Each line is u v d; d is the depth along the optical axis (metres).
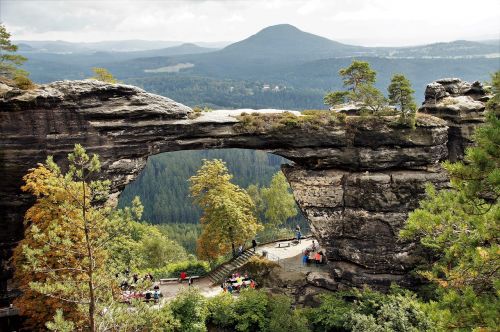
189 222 169.62
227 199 52.53
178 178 187.25
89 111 39.31
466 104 43.97
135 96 40.75
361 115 42.75
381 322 33.34
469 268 17.47
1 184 38.00
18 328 35.62
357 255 41.78
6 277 37.81
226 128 42.12
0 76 41.62
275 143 42.59
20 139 38.19
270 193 75.19
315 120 42.44
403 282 40.75
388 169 42.06
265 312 37.03
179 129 41.50
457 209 17.84
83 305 21.67
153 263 73.00
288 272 45.56
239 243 57.16
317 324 36.88
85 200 20.98
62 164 38.97
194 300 36.03
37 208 30.14
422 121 41.44
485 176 16.47
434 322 16.41
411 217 18.08
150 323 23.78
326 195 42.88
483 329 14.16
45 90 38.81
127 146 40.41
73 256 24.77
